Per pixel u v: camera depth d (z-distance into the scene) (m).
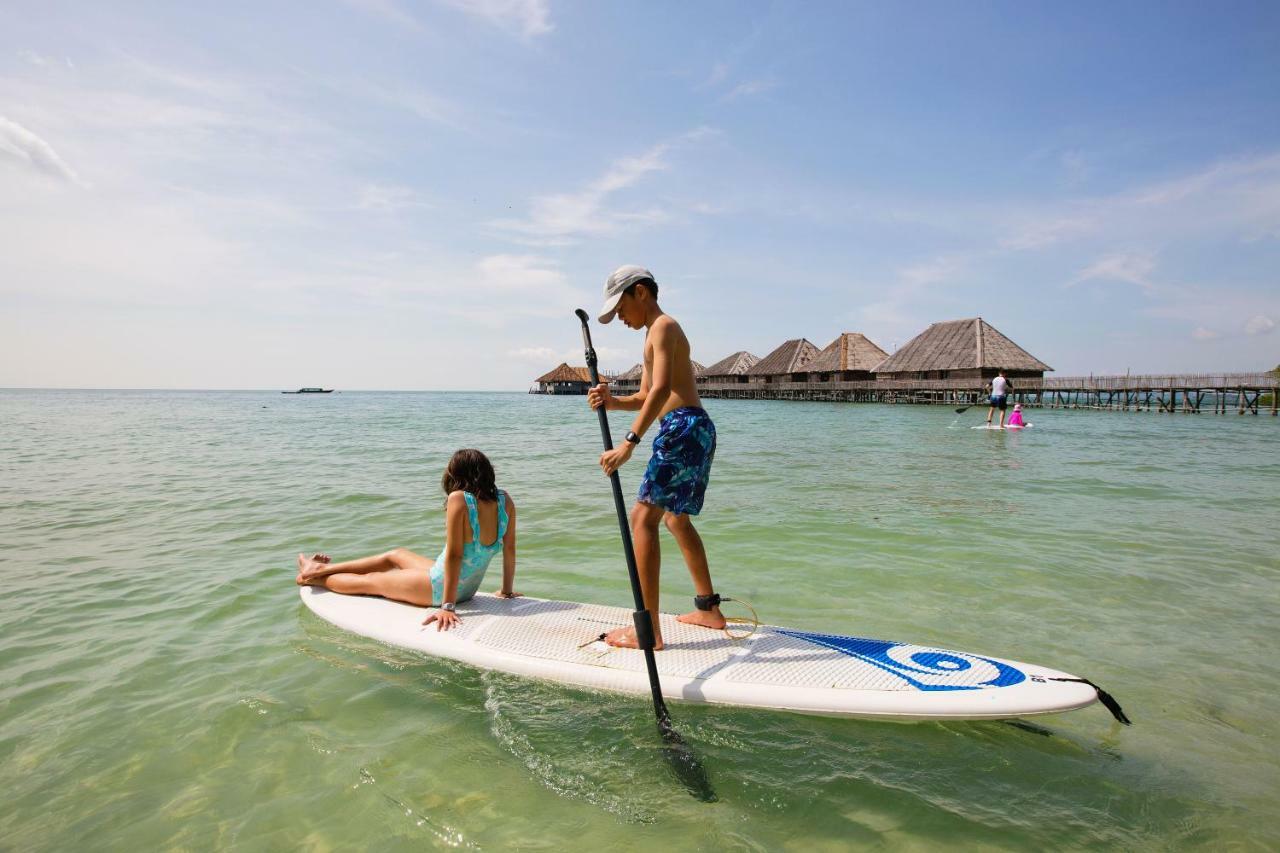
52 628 3.81
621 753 2.56
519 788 2.34
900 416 33.28
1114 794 2.30
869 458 12.84
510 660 3.20
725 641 3.32
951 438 18.25
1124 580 4.75
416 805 2.23
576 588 4.64
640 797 2.29
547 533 6.32
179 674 3.21
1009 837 2.08
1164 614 4.07
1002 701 2.71
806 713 2.83
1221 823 2.14
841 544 5.83
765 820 2.16
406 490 8.81
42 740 2.61
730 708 2.88
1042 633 3.76
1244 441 17.50
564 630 3.51
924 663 3.04
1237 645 3.59
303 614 4.01
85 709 2.86
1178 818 2.17
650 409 3.02
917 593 4.47
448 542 3.60
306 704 2.92
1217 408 37.97
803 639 3.33
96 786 2.32
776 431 21.44
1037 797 2.29
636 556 3.29
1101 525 6.59
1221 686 3.11
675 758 2.52
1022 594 4.45
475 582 3.84
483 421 29.91
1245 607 4.19
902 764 2.49
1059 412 38.22
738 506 7.59
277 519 6.94
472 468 3.72
